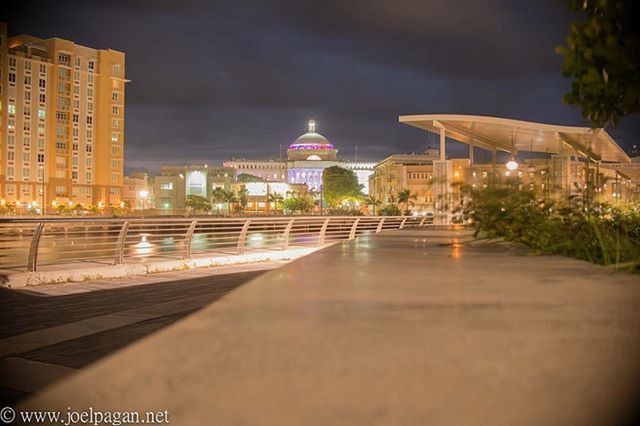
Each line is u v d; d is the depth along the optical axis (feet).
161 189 628.28
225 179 643.04
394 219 112.06
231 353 4.35
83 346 23.97
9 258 83.76
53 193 399.65
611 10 8.11
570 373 4.12
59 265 50.62
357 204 571.69
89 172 421.59
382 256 10.27
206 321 5.21
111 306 34.83
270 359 4.28
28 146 391.04
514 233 13.21
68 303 36.14
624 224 18.37
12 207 361.92
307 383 3.95
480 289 6.56
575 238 11.89
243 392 3.86
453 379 3.99
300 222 80.38
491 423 3.72
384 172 460.14
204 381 4.01
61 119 405.18
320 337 4.68
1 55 376.48
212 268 60.59
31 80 391.86
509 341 4.67
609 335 4.79
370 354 4.35
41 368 20.13
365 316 5.31
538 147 127.24
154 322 29.45
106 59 427.74
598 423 3.94
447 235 18.88
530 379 4.07
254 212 542.57
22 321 29.91
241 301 5.91
